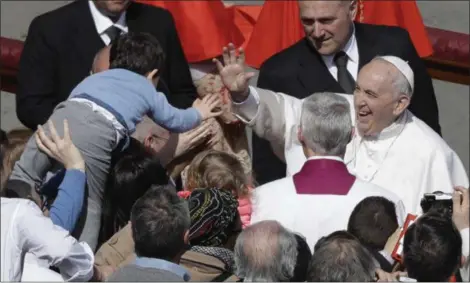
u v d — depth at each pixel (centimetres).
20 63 2491
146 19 2516
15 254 1792
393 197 1997
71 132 2020
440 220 1720
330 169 1994
